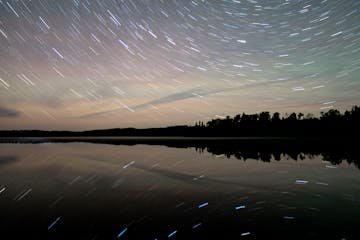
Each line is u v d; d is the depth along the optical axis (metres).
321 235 4.65
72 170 11.12
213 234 4.76
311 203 6.27
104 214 5.73
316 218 5.36
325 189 7.46
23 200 6.78
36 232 4.88
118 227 5.06
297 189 7.52
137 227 5.06
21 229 5.02
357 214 5.52
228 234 4.75
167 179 9.15
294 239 4.55
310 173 9.67
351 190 7.31
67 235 4.77
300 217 5.44
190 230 4.92
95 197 7.04
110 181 8.95
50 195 7.24
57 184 8.55
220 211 5.85
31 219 5.48
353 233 4.70
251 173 9.91
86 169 11.29
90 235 4.77
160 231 4.89
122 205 6.33
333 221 5.19
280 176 9.29
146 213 5.78
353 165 11.16
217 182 8.58
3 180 9.12
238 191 7.44
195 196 7.04
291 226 5.02
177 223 5.22
